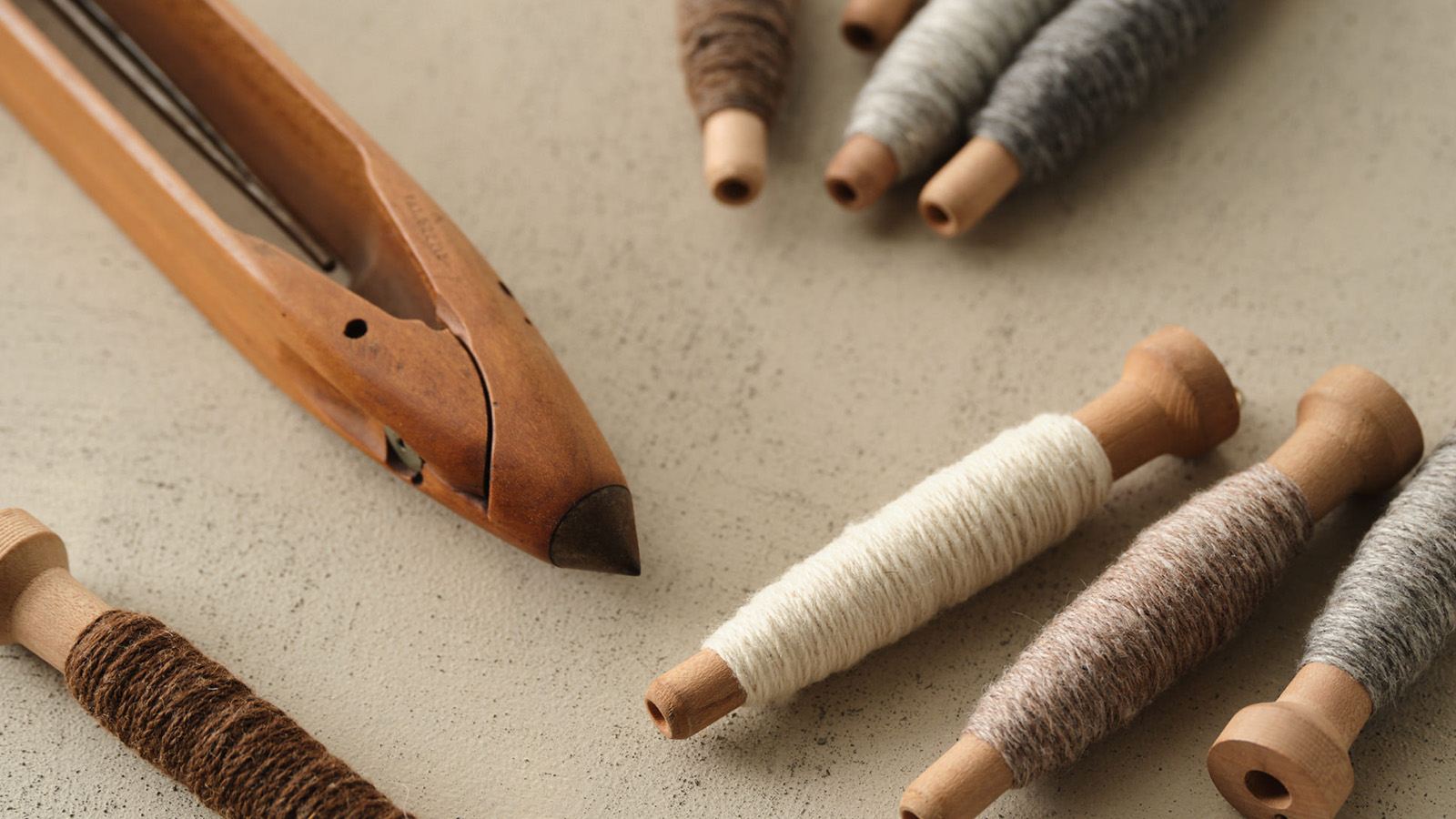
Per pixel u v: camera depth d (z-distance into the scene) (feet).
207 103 1.99
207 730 1.71
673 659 1.83
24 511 1.79
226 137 2.00
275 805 1.69
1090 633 1.72
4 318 2.00
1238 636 1.82
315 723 1.81
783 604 1.75
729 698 1.73
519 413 1.77
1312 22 2.14
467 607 1.85
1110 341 1.97
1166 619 1.72
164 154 2.08
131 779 1.78
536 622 1.85
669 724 1.73
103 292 2.02
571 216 2.07
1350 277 1.99
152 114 2.10
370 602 1.86
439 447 1.77
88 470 1.93
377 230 1.90
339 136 1.90
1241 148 2.07
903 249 2.03
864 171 1.99
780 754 1.78
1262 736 1.65
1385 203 2.03
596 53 2.18
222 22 1.94
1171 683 1.75
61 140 1.98
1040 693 1.70
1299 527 1.77
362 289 1.91
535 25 2.20
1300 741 1.65
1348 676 1.69
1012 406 1.95
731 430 1.94
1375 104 2.09
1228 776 1.69
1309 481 1.78
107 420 1.95
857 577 1.76
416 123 2.14
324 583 1.87
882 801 1.77
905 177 2.04
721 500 1.90
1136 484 1.90
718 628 1.83
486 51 2.18
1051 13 2.08
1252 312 1.98
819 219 2.06
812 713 1.80
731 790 1.77
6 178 2.08
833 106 2.13
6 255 2.04
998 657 1.82
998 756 1.69
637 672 1.82
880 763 1.78
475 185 2.09
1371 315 1.97
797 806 1.77
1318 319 1.97
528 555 1.87
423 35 2.19
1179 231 2.03
